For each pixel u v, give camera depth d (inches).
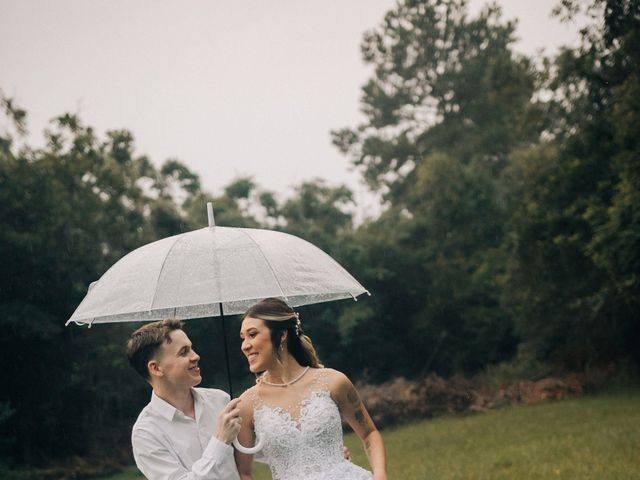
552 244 946.7
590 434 549.3
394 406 949.2
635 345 1000.2
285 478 181.0
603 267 825.5
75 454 911.0
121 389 981.8
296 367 188.4
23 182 863.1
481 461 497.0
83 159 932.6
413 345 1277.1
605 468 397.1
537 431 633.0
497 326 1238.9
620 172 793.6
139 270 173.5
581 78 879.7
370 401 952.3
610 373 986.7
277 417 182.1
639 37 786.2
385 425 940.6
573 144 940.0
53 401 890.7
